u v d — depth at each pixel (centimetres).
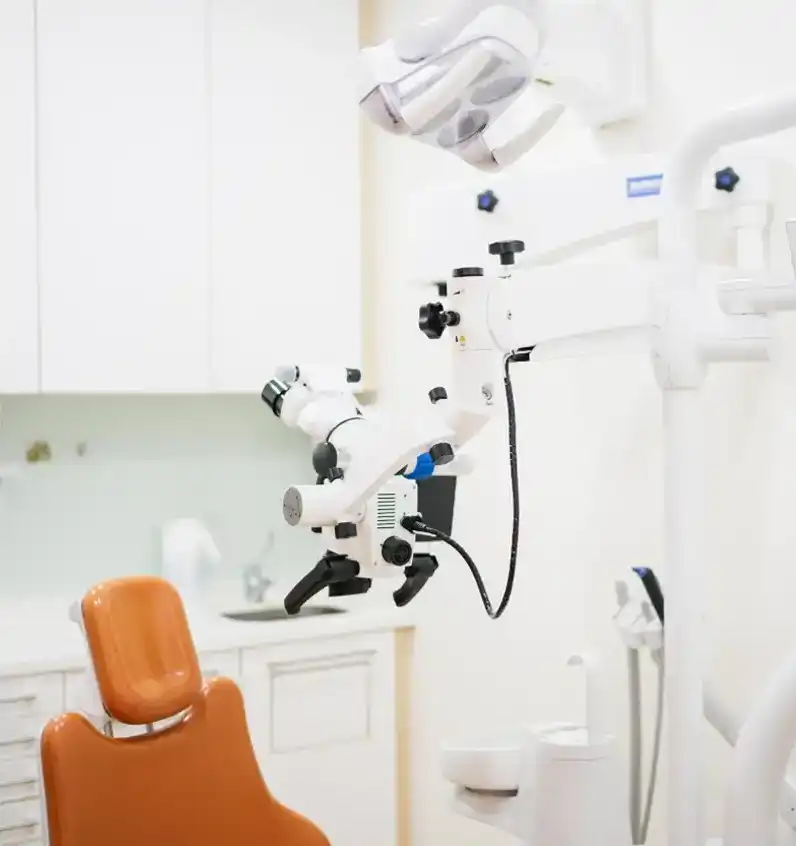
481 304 155
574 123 242
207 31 291
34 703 256
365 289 329
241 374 300
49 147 270
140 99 282
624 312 153
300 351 309
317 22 309
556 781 155
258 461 341
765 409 198
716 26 208
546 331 154
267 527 342
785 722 137
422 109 153
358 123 318
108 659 188
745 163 188
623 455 230
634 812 202
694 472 153
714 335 150
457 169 284
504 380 159
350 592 157
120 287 281
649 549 224
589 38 213
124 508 319
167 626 200
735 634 205
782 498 195
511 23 148
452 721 286
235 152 297
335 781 295
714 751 207
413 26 155
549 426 250
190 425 329
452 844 287
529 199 208
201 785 198
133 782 189
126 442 320
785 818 161
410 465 157
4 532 302
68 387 275
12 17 264
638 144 226
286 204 305
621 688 230
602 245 203
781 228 192
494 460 268
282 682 286
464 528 279
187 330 291
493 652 270
